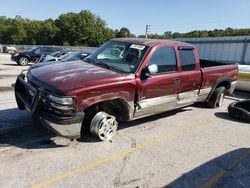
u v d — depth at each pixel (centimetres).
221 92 706
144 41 504
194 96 595
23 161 355
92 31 7838
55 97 354
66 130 360
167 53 505
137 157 392
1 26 8462
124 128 509
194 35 8500
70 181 317
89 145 418
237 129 559
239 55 2375
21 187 298
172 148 435
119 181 325
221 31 8406
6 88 850
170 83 502
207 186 331
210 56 2658
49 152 386
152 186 320
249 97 937
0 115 540
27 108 404
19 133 448
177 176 348
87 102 373
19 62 1888
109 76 409
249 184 343
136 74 441
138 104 452
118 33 9144
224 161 402
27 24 8350
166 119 590
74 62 489
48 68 441
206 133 521
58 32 7962
